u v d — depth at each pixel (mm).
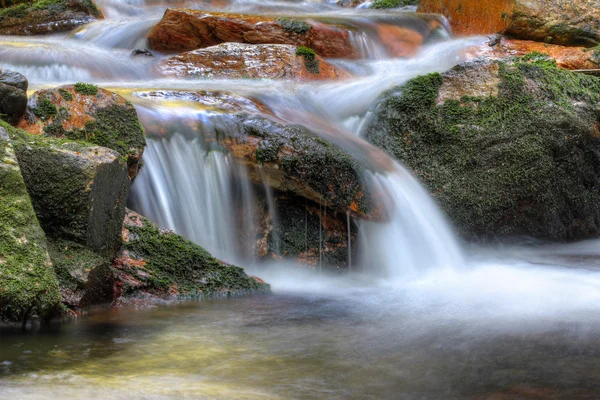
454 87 8109
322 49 11352
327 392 3195
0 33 14250
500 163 7898
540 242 8305
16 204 4332
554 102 8234
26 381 3195
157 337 4129
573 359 3773
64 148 4891
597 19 11125
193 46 11523
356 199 6746
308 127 7379
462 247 7758
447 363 3686
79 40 13516
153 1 17531
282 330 4379
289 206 6859
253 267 6719
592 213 8766
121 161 5227
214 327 4430
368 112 8203
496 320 4715
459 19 12656
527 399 3141
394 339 4172
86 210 4777
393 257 6902
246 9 17984
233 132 6742
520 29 11391
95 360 3613
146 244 5488
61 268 4605
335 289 6000
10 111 5684
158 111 6805
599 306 5219
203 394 3080
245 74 9664
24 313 4137
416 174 7824
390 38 12102
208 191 6688
